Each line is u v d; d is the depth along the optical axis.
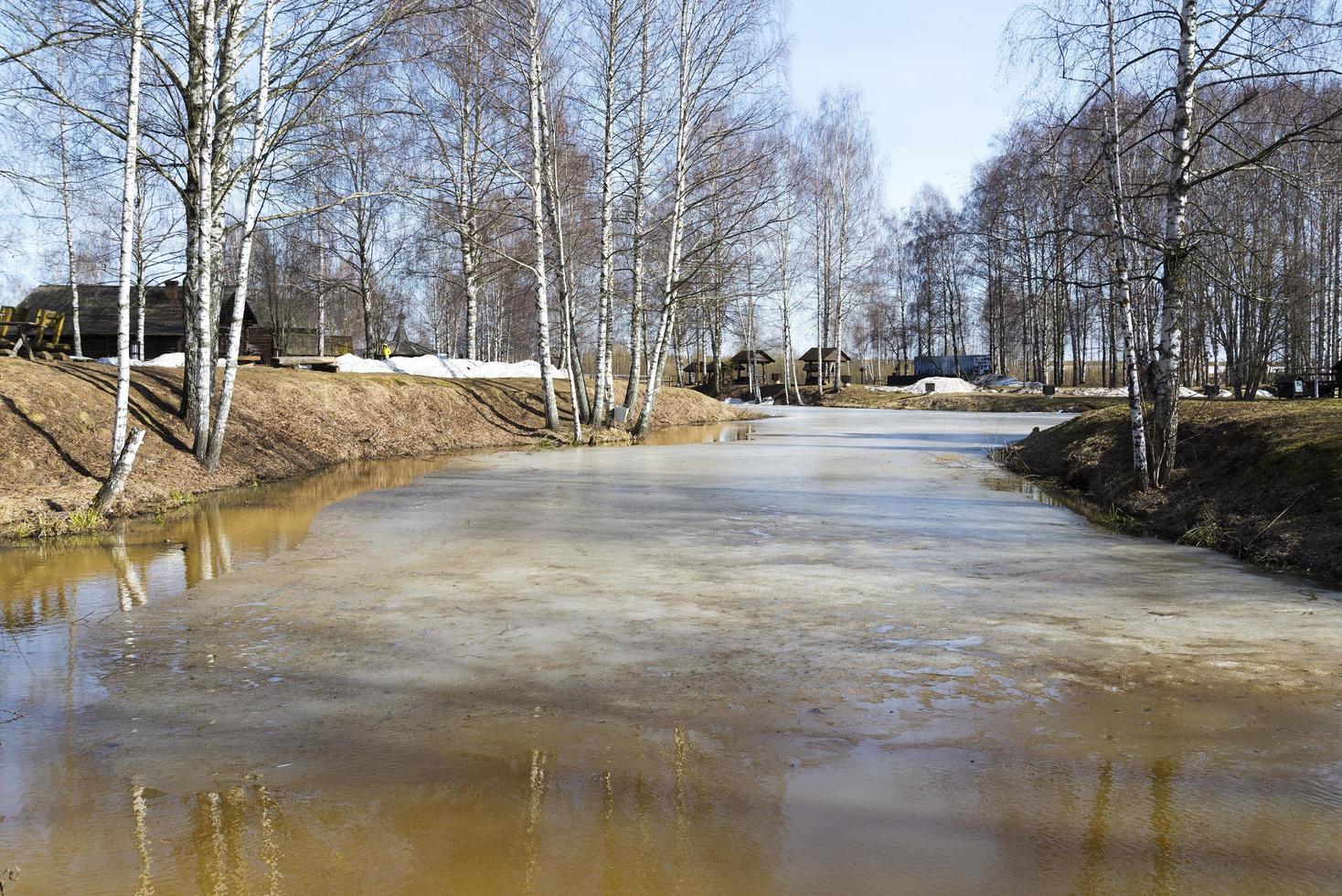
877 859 3.41
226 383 14.45
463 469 17.11
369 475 16.16
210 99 13.81
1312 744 4.42
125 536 10.16
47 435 12.76
